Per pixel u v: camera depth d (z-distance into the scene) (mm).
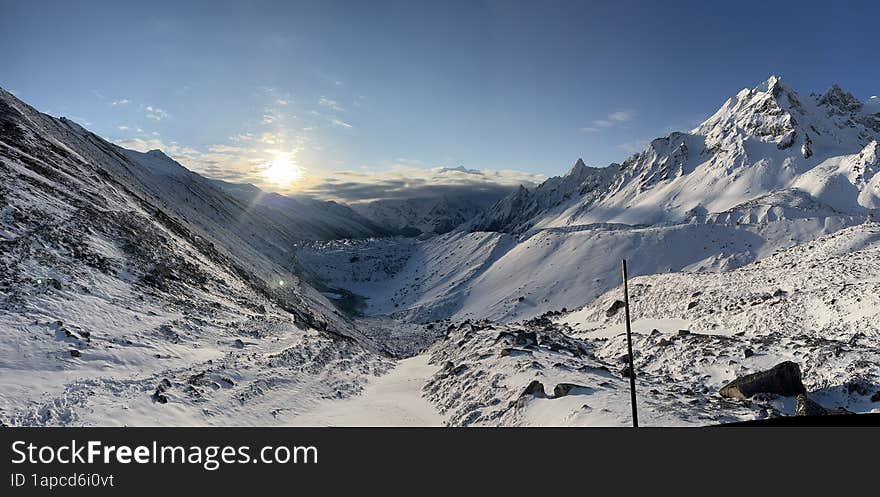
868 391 22266
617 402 19062
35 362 18984
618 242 138625
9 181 35344
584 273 127625
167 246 44750
